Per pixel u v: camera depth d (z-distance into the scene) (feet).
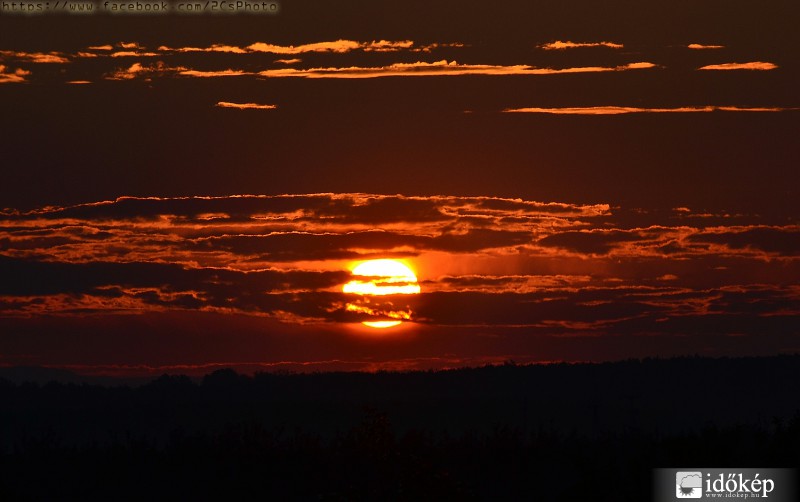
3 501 381.81
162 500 402.72
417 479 329.52
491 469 418.92
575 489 325.01
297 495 396.57
